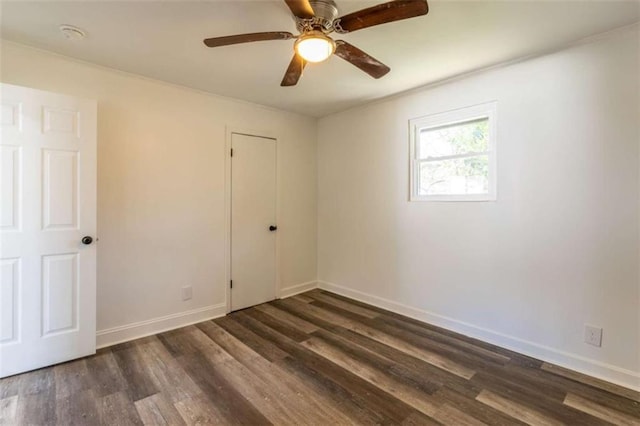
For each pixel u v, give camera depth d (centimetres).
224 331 294
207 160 321
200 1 175
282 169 388
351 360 240
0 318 211
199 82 292
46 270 226
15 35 212
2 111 209
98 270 259
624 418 177
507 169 255
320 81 290
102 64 254
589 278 218
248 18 192
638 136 199
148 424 172
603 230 212
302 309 351
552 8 180
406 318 324
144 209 282
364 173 368
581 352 222
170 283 299
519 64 246
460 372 223
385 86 303
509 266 256
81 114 237
